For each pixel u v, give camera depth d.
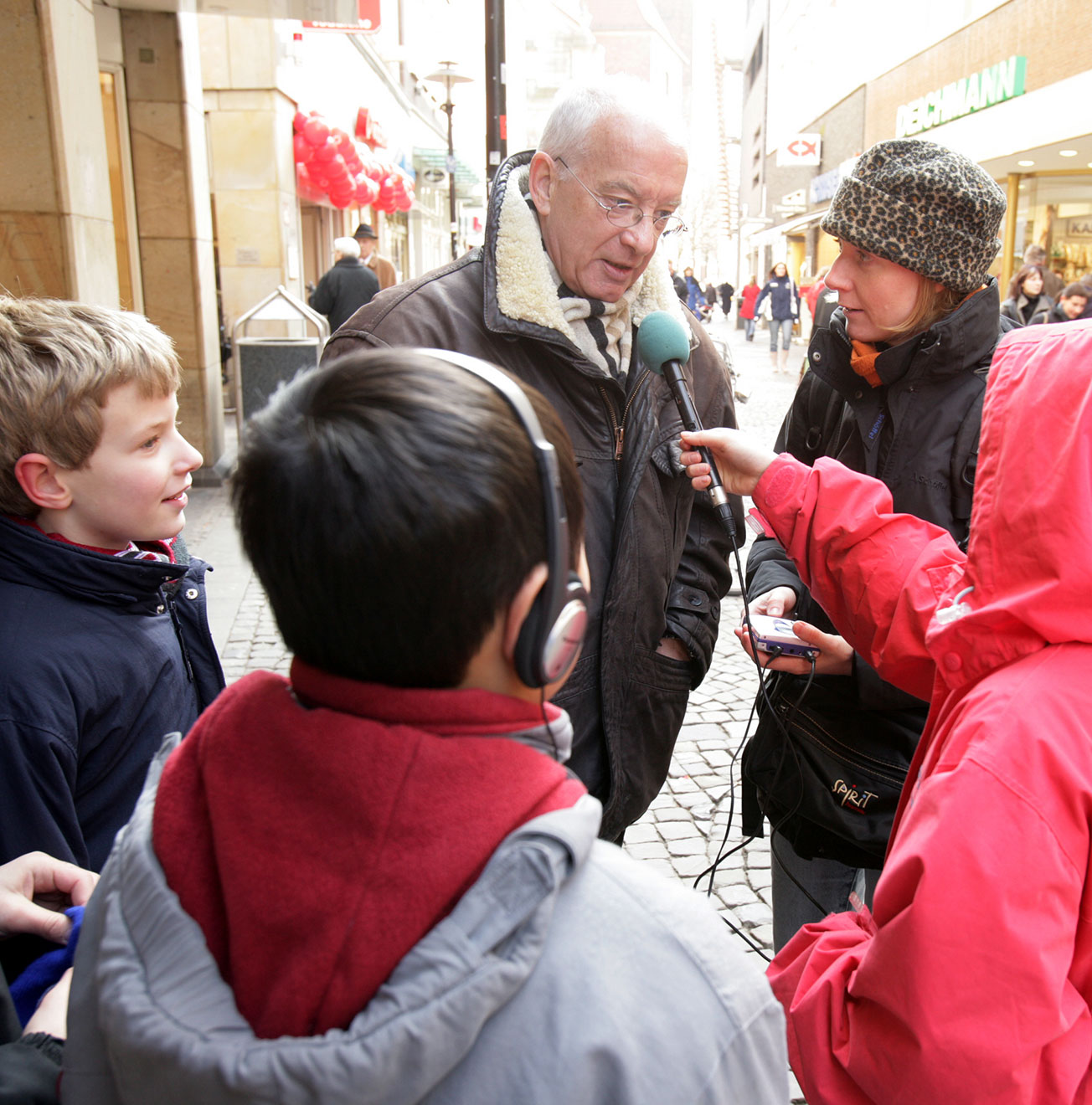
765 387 14.89
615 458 1.85
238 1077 0.57
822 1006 1.08
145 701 1.41
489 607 0.68
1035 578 0.98
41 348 1.33
